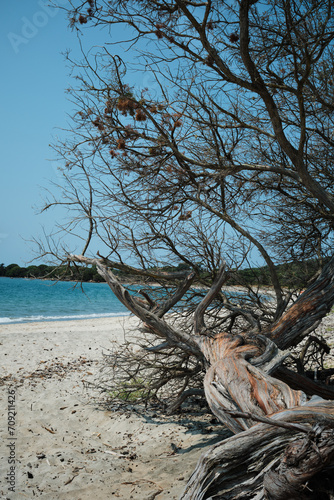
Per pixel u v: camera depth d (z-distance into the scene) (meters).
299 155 4.64
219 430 5.90
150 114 5.12
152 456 5.19
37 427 6.24
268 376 3.38
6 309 30.12
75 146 5.51
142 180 5.54
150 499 3.89
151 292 6.13
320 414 2.34
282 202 6.32
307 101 5.63
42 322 20.83
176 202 5.57
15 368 9.82
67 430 6.18
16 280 89.00
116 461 5.02
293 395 2.92
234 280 6.15
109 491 4.12
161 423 6.38
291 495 2.21
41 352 11.74
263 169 5.23
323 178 6.22
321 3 4.42
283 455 2.28
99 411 6.96
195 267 5.88
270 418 2.46
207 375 3.87
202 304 5.14
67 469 4.73
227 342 4.39
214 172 5.59
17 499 3.94
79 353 11.80
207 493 2.43
